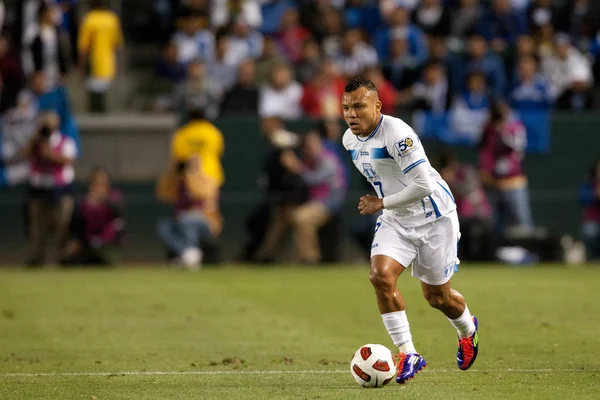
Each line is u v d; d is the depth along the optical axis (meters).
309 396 24.70
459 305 27.25
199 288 52.56
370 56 73.81
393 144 25.67
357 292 50.72
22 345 34.75
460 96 68.88
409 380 27.02
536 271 60.28
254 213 65.25
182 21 80.56
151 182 68.62
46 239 64.75
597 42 75.81
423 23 78.12
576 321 40.16
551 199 69.00
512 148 65.19
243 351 33.31
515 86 71.00
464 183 64.62
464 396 24.53
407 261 26.38
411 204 25.98
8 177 68.38
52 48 73.38
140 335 37.09
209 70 73.69
